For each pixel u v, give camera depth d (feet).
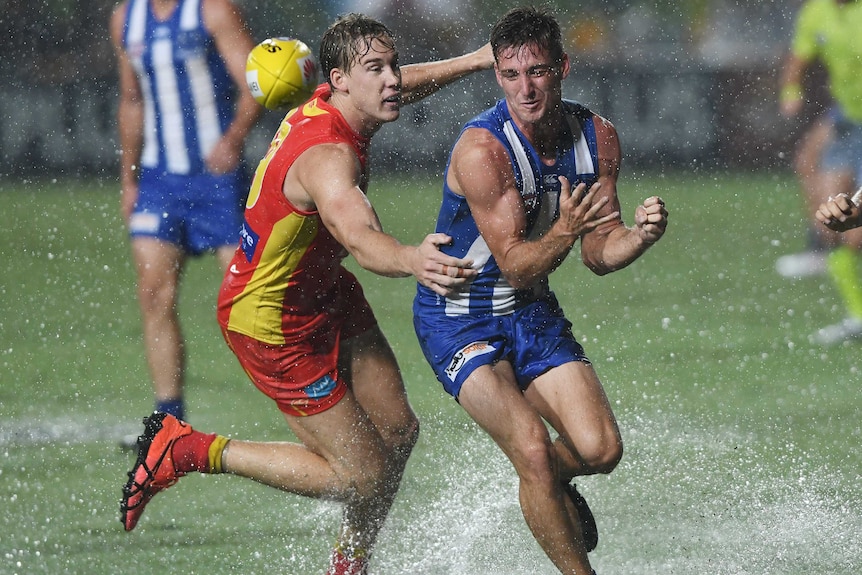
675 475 66.90
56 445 74.95
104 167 231.30
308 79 64.90
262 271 51.34
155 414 55.57
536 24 49.32
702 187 229.66
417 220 184.03
